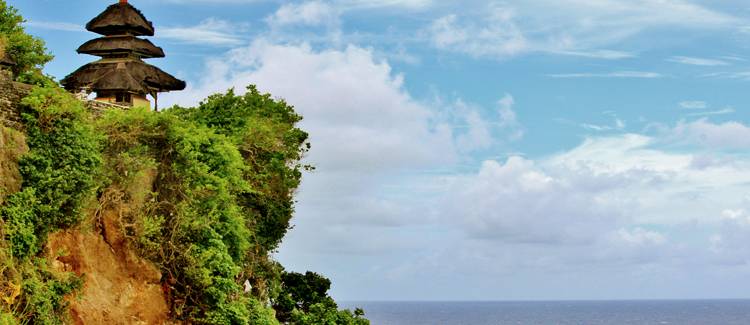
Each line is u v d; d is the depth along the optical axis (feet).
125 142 143.43
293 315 187.42
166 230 145.69
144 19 199.41
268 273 182.29
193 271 144.77
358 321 196.24
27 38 171.53
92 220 134.51
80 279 128.98
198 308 146.92
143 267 139.44
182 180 149.38
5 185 122.72
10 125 127.75
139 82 190.19
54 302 124.67
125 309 135.85
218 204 155.02
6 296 116.88
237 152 162.30
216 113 182.91
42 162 127.24
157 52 198.39
